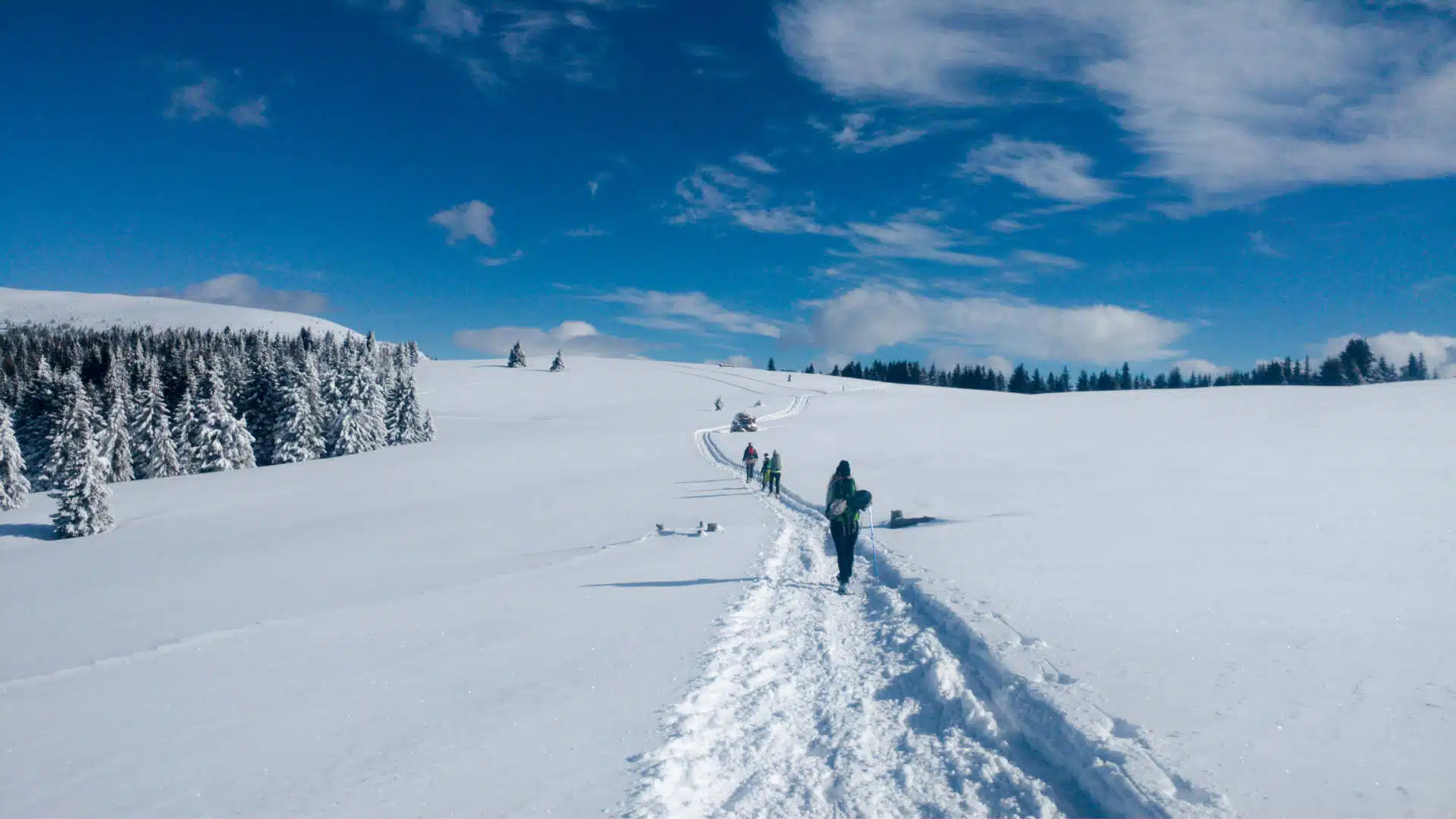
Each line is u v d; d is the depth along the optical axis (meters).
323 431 63.25
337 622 9.42
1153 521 14.07
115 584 18.50
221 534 29.11
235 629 9.36
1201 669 5.57
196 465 57.12
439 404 92.31
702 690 5.89
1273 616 7.08
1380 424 36.91
